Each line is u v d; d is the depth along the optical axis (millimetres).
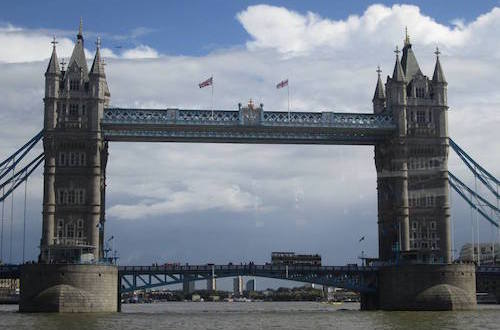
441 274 145500
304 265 155000
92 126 147125
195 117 150750
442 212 158125
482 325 102312
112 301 137750
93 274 133500
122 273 147125
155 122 148875
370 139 163125
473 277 147375
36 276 131750
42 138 148000
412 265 145750
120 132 153000
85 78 150000
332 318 122875
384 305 150625
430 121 160125
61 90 148250
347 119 156375
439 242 157500
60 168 146625
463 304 144250
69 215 145625
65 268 131750
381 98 173875
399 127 157625
